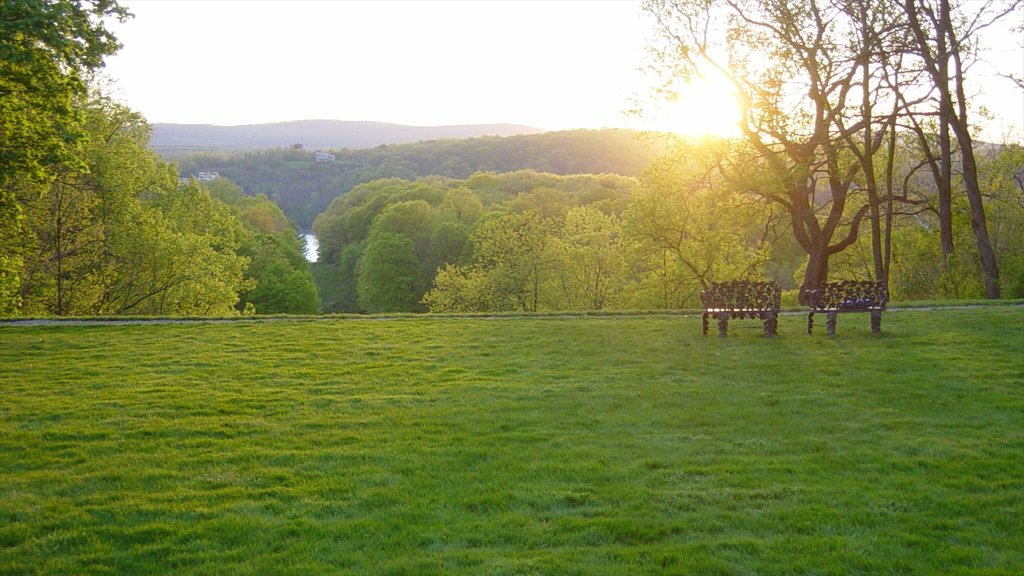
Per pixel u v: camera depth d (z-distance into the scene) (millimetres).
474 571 5910
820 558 6047
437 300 52312
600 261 49281
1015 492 7469
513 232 50219
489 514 7188
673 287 41562
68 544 6543
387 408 11086
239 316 20406
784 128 26859
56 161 16609
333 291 78812
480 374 13305
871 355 14172
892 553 6137
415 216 72000
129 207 34156
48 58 15586
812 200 29594
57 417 10703
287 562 6148
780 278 52344
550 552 6297
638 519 6930
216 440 9578
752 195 29844
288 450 9172
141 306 36156
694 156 28766
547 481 8023
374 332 17562
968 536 6469
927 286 32781
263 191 118250
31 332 17656
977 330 16516
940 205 30000
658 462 8555
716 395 11617
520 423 10289
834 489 7652
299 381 12828
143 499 7598
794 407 10867
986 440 9242
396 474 8289
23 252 27969
